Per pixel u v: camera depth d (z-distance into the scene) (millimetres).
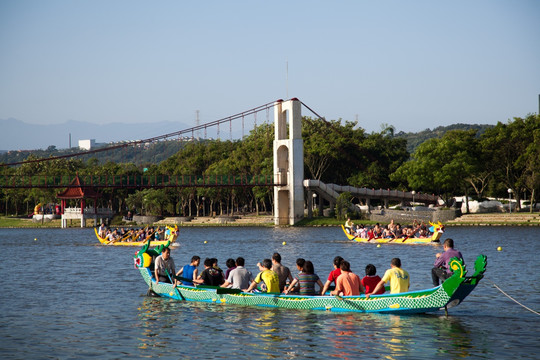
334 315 24672
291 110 136250
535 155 115500
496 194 138625
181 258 56500
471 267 43000
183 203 177250
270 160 154875
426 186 133250
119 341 21031
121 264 49125
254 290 28172
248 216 161625
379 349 19656
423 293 23703
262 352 19406
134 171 189000
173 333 22125
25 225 175625
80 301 29438
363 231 81375
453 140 130250
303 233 106062
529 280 35250
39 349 20047
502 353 19125
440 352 19281
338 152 162375
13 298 30609
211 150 186500
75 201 194875
